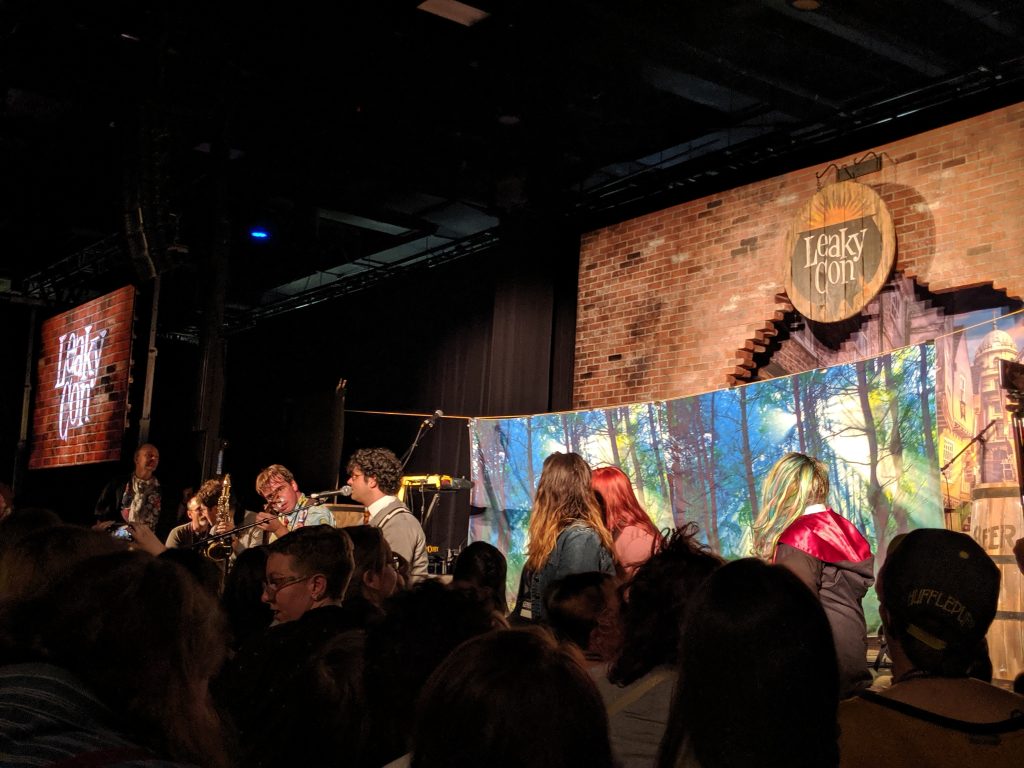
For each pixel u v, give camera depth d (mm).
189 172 8680
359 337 11391
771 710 934
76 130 8102
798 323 6379
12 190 9281
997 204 5348
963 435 5367
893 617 1294
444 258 10078
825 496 2887
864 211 5789
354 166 8414
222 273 7957
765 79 6359
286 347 12805
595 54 6340
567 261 8055
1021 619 3861
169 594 972
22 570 1291
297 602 2191
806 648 952
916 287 5711
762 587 974
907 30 5672
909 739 1180
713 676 954
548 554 3068
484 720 836
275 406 12180
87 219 10055
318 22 6254
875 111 5918
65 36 6488
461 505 9141
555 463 3152
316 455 7504
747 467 6027
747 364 6531
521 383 8000
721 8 5668
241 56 6707
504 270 8312
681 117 7363
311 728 1700
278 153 8336
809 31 5832
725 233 6797
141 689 933
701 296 6895
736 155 6660
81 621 935
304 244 10312
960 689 1217
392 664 1449
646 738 1506
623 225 7590
